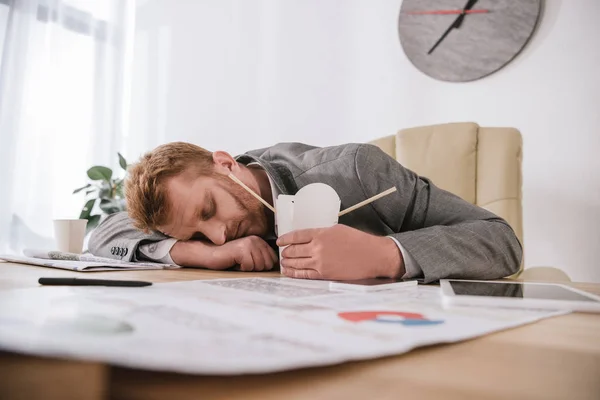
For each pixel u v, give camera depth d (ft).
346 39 7.74
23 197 8.55
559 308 1.46
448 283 1.94
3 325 0.88
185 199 3.41
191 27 9.37
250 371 0.65
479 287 1.85
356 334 0.93
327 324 1.04
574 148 6.05
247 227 3.71
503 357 0.87
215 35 9.09
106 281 1.82
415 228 3.51
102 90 9.43
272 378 0.73
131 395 0.65
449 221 3.35
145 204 3.45
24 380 0.69
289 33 8.30
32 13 8.82
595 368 0.80
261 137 8.52
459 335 0.98
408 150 5.35
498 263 2.82
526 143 6.31
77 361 0.68
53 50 8.94
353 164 3.50
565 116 6.12
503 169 4.83
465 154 5.04
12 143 8.46
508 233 3.01
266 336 0.87
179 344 0.76
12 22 8.63
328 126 7.85
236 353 0.72
